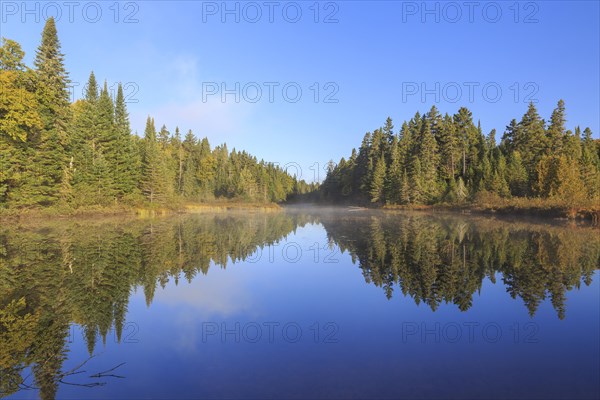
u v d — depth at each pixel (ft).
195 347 21.15
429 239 67.92
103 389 16.37
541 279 36.55
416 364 18.65
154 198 165.99
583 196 122.42
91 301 30.32
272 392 15.83
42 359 19.74
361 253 54.08
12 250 53.62
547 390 15.87
